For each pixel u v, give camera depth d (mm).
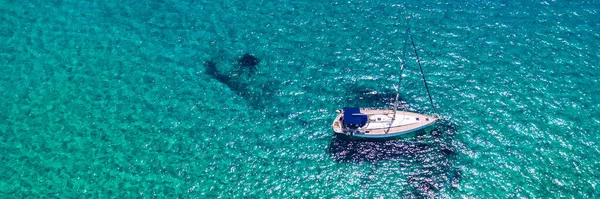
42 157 46375
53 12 60094
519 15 57594
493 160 44938
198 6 60969
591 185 42906
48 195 43656
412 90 50656
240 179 44500
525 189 42938
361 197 42906
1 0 61875
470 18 57531
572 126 47094
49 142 47531
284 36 56781
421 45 54844
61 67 54062
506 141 46250
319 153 45938
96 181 44594
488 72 51938
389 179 43844
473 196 42562
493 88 50531
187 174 44938
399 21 57719
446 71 52219
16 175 45062
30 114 49844
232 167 45344
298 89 51344
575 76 51188
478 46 54438
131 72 53562
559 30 55719
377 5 60031
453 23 57062
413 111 48844
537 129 47031
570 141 46000
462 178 43750
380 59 53781
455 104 49281
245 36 56969
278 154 46094
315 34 56875
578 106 48656
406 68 52656
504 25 56531
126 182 44469
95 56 55156
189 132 48125
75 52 55562
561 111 48344
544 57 53062
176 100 50844
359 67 53125
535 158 44969
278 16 59250
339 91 51000
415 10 58938
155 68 53938
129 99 51062
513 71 51906
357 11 59406
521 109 48656
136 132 48188
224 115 49375
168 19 59312
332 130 47594
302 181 44156
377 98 50156
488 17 57531
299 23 58250
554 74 51438
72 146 47188
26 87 52156
